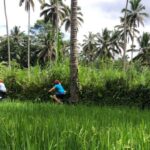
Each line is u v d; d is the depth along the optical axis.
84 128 4.58
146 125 5.30
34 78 20.95
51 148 3.54
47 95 20.53
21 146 3.63
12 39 88.50
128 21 80.00
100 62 20.64
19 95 21.17
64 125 4.85
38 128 4.53
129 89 18.27
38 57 80.38
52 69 20.67
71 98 18.50
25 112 8.20
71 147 3.57
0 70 22.23
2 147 3.75
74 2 18.59
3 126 4.81
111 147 3.55
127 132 4.27
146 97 17.94
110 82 18.70
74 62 18.61
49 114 7.57
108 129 4.46
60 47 33.62
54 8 73.38
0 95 18.36
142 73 18.89
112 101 18.52
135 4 79.75
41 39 86.06
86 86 18.84
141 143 3.69
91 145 3.58
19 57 86.38
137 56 79.69
